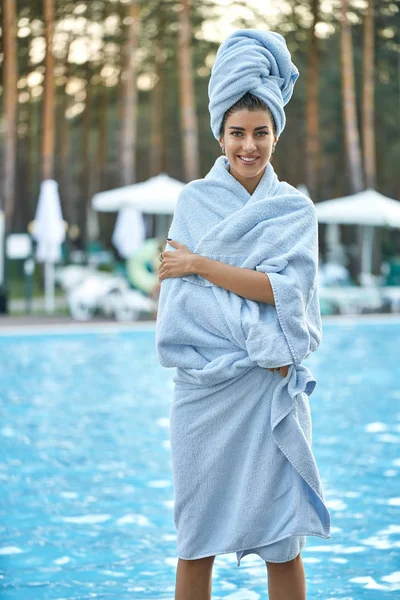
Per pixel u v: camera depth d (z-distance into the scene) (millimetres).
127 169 21922
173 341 2420
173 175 35094
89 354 11195
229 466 2400
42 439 6039
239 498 2381
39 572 3414
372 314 17281
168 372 9562
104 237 35188
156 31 27062
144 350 11695
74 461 5363
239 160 2465
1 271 16922
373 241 26078
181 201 2516
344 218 18969
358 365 10258
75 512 4254
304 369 2387
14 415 6957
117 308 15828
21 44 24219
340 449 5734
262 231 2400
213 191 2484
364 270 19812
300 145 30969
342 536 3895
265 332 2328
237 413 2389
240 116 2430
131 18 21578
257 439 2371
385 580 3334
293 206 2449
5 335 12672
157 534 3908
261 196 2459
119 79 27344
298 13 24328
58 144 30875
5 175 21062
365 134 23750
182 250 2439
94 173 36844
